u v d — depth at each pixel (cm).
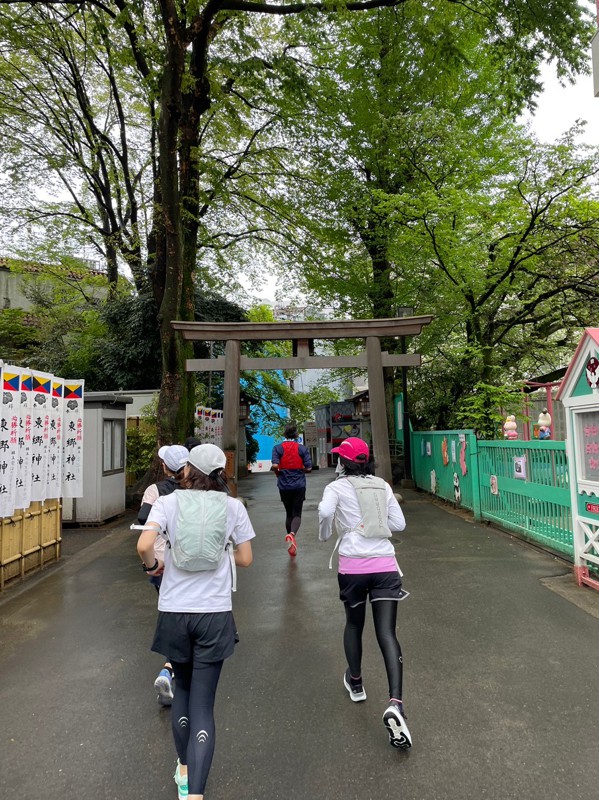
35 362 1894
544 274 1152
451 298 1204
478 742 285
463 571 600
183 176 1248
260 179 1627
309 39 1359
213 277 1925
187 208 1300
